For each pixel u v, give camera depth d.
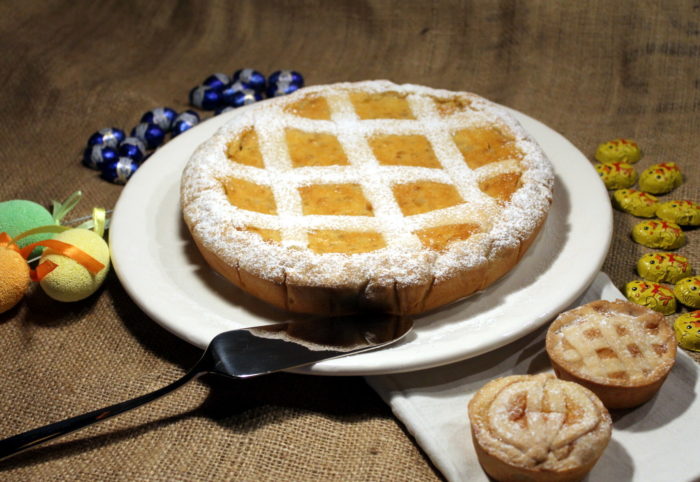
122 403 0.73
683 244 0.88
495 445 0.69
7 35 1.14
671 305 0.82
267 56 1.20
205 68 1.17
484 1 1.16
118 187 0.97
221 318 0.79
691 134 1.02
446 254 0.78
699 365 0.75
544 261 0.83
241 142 0.90
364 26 1.20
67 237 0.83
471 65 1.16
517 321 0.77
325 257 0.78
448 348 0.75
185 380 0.74
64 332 0.82
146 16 1.21
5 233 0.83
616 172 0.94
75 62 1.14
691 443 0.72
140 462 0.73
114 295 0.84
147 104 1.09
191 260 0.84
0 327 0.82
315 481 0.72
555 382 0.71
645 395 0.73
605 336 0.74
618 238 0.89
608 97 1.09
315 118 0.93
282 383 0.78
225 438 0.74
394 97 0.95
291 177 0.85
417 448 0.74
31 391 0.78
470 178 0.85
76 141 1.04
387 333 0.77
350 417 0.76
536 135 0.95
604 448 0.69
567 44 1.13
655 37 1.09
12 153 1.02
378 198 0.83
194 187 0.84
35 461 0.73
